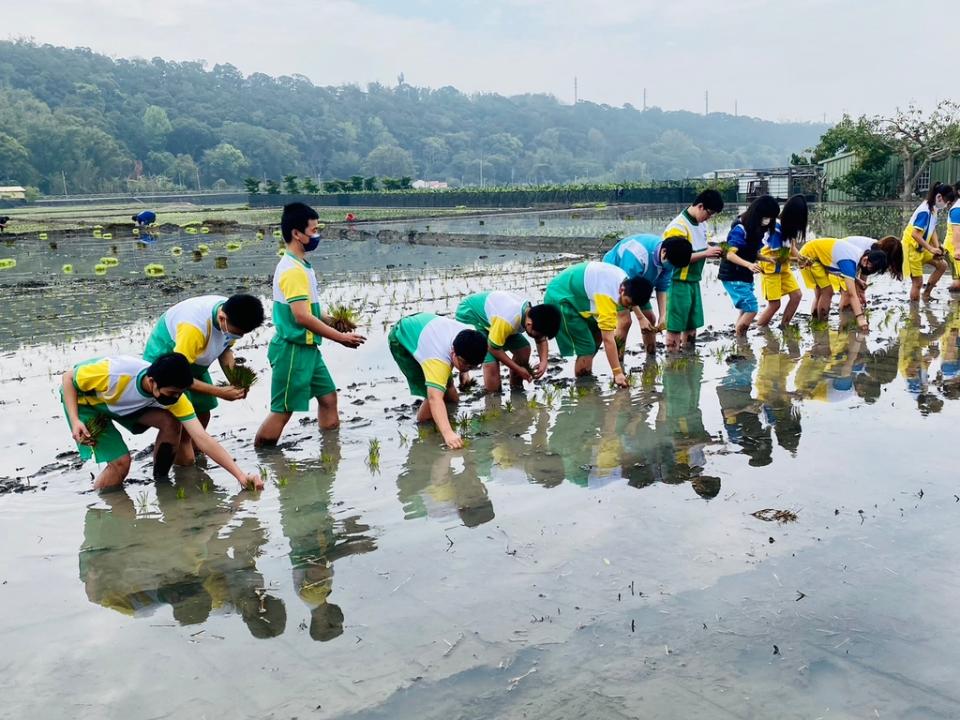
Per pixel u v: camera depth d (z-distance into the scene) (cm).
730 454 562
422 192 5731
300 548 453
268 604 392
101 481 564
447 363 621
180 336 587
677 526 451
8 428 712
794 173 4531
